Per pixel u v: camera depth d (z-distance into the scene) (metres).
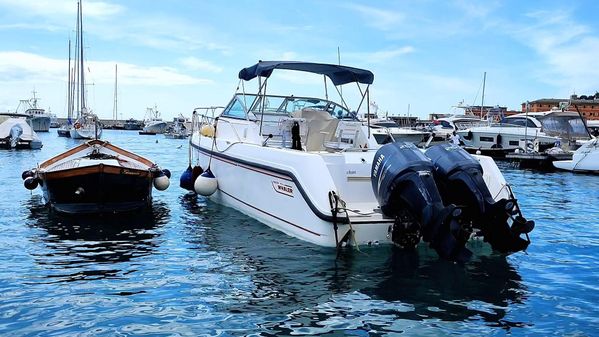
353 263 6.11
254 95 10.15
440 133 30.52
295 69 9.19
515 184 16.55
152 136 55.66
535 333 4.30
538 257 6.66
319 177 6.60
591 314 4.72
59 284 5.46
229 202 9.72
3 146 29.27
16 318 4.54
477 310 4.78
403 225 6.04
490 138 27.92
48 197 9.62
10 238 7.49
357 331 4.31
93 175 8.98
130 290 5.29
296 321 4.51
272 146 8.92
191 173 11.26
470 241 6.89
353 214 6.60
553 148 23.36
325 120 9.31
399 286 5.39
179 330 4.32
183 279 5.64
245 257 6.45
